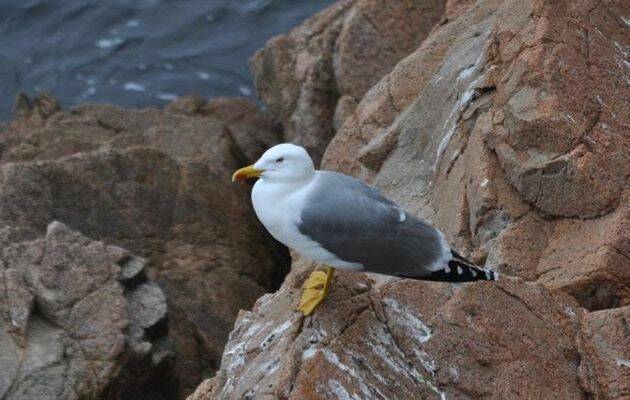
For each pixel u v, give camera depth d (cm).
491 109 1347
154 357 1496
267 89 2203
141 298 1540
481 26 1598
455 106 1455
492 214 1284
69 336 1462
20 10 2856
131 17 2839
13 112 2211
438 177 1435
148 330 1509
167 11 2848
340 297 993
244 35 2775
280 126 2191
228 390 1027
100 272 1523
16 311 1455
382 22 1998
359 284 1010
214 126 2036
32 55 2748
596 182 1231
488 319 1004
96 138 2014
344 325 970
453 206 1346
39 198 1762
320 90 2089
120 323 1474
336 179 959
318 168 2067
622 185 1237
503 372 977
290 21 2806
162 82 2648
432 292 1017
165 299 1545
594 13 1392
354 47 2005
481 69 1438
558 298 1047
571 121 1274
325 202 938
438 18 1995
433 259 939
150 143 1998
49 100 2178
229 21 2817
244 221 1848
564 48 1334
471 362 974
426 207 1427
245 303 1741
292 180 945
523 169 1260
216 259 1780
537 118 1269
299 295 1069
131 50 2745
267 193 951
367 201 944
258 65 2203
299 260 1529
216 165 1925
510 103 1304
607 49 1361
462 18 1733
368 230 932
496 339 994
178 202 1828
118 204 1794
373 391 924
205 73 2670
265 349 1027
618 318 1023
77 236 1556
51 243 1540
